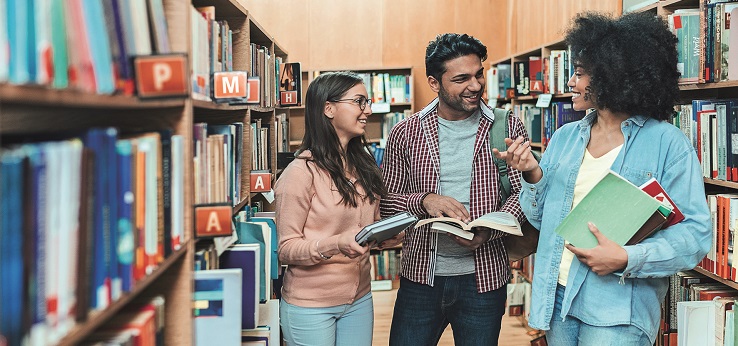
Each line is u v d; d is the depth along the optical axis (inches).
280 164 141.6
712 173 97.6
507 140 78.3
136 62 45.5
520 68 197.3
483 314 96.8
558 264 78.4
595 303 74.4
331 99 83.0
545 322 78.9
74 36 34.2
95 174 37.3
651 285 75.2
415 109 249.4
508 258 101.3
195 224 60.4
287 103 133.5
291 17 247.6
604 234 72.2
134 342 45.1
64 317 33.4
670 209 70.1
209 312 61.6
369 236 74.5
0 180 27.7
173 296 58.8
